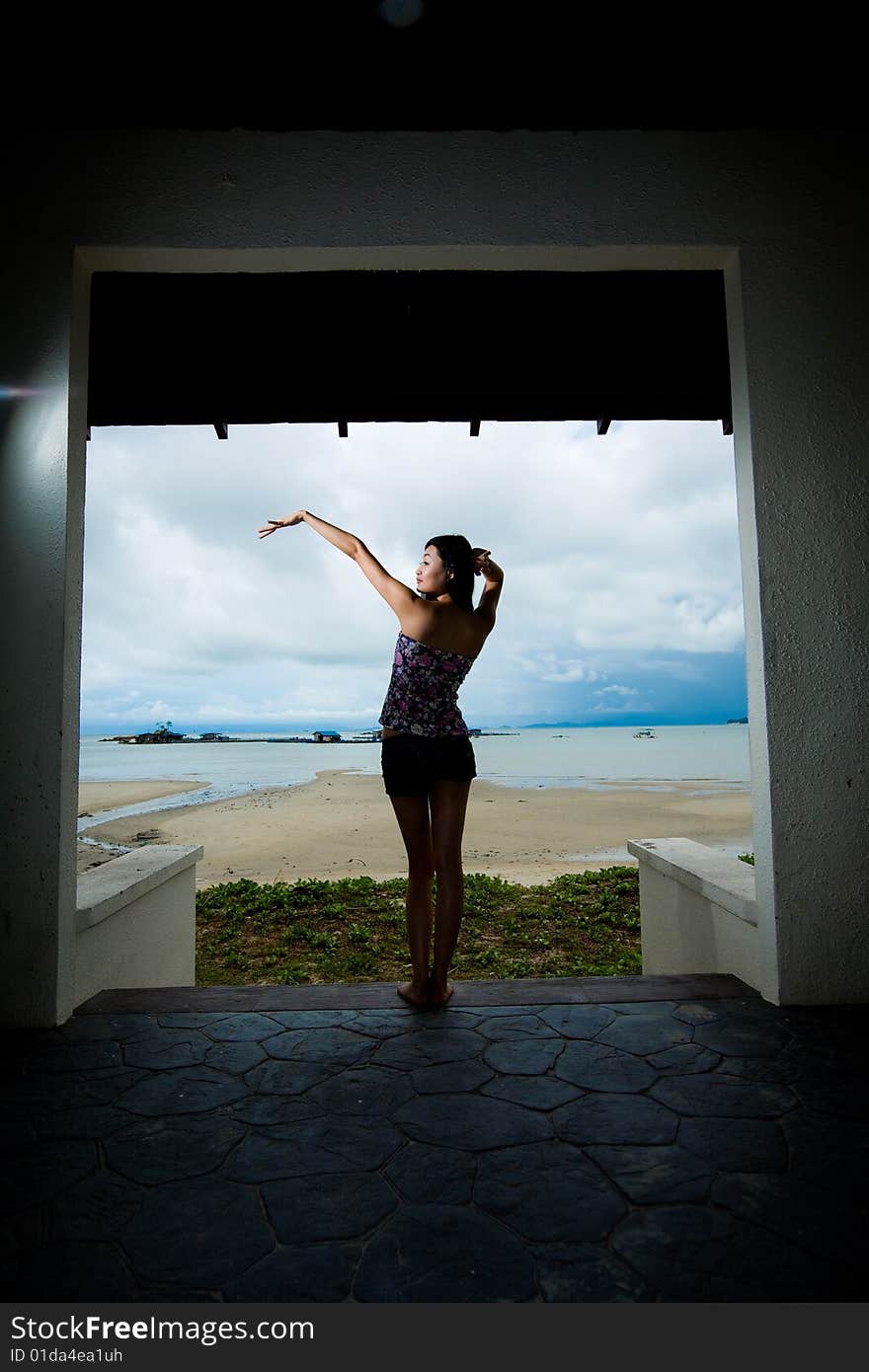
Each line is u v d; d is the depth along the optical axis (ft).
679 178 9.57
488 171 9.56
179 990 9.75
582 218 9.54
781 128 9.62
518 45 8.37
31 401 9.18
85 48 8.30
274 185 9.48
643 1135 6.11
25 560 9.02
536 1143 5.99
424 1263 4.63
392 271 11.52
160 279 11.59
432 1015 8.71
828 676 9.18
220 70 8.64
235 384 13.05
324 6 7.80
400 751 8.98
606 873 26.89
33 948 8.61
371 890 24.25
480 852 37.11
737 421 9.76
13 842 8.74
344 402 13.55
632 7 7.88
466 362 12.89
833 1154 5.82
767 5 7.88
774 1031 8.18
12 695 8.87
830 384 9.44
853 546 9.29
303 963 17.47
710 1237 4.86
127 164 9.40
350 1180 5.51
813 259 9.56
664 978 9.97
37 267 9.27
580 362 12.95
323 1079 7.13
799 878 9.00
